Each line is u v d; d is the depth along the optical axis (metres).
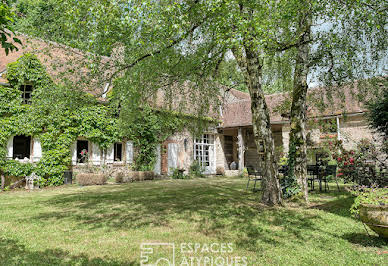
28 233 4.88
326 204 7.55
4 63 12.88
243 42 5.78
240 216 6.22
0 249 4.08
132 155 16.12
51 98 7.31
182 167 17.91
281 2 5.50
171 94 8.69
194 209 7.02
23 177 12.16
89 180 12.98
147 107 8.90
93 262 3.59
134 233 4.90
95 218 6.06
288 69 8.63
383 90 8.41
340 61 7.68
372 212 4.27
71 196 9.41
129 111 8.07
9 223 5.61
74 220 5.88
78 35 5.88
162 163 17.47
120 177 14.13
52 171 12.70
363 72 7.84
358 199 4.59
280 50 7.00
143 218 6.04
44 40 6.65
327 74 8.30
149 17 4.87
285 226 5.37
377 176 7.67
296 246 4.22
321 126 14.55
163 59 6.60
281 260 3.67
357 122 14.09
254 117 7.74
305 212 6.58
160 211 6.80
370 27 6.42
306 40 7.75
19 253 3.93
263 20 5.32
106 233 4.90
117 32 5.71
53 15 6.31
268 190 7.66
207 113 9.70
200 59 6.88
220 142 20.62
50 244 4.31
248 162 21.92
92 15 5.34
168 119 9.91
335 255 3.85
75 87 6.96
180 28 5.07
